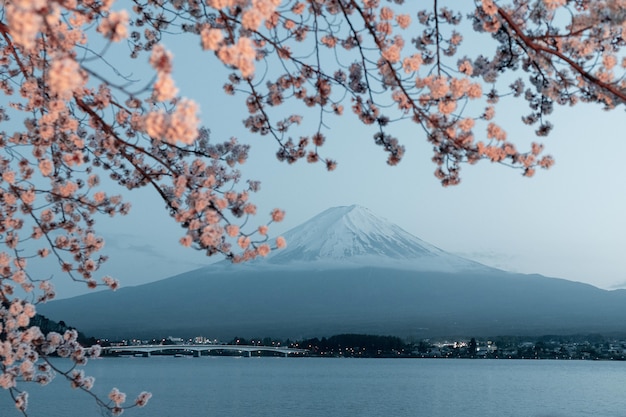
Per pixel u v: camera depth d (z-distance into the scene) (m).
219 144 6.81
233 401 86.81
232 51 3.33
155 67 2.91
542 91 5.72
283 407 80.31
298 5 5.68
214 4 3.74
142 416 68.94
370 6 5.86
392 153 6.03
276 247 5.30
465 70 5.66
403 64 5.14
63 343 7.21
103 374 173.25
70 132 6.71
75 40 5.41
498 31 5.73
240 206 5.71
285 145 6.33
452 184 5.87
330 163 6.36
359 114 6.02
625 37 5.10
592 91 5.46
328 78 5.90
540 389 117.31
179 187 5.89
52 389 105.75
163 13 7.00
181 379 147.25
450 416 71.81
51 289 7.05
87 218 7.34
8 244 6.76
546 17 5.32
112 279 7.27
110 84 3.03
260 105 6.09
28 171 7.04
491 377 167.75
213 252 5.45
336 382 138.25
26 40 2.77
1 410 68.88
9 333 6.53
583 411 79.25
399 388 118.00
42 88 6.36
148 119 2.90
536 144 5.32
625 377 167.75
